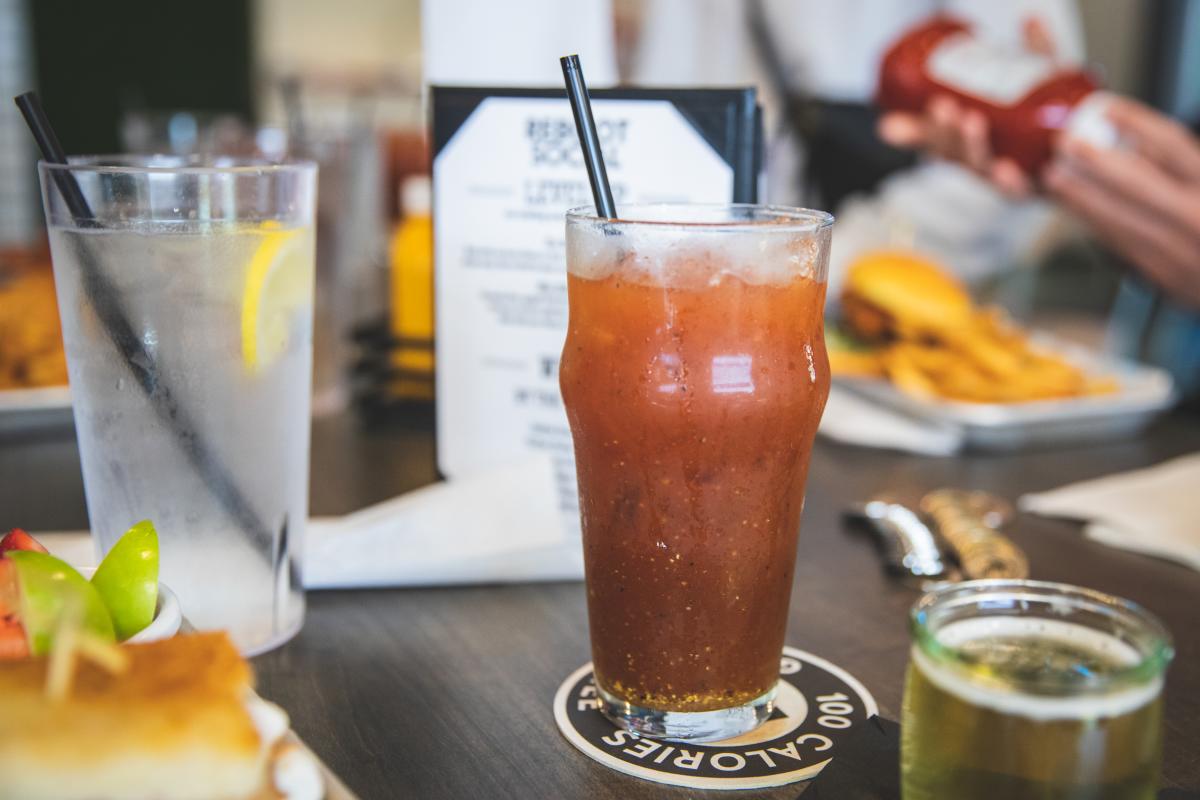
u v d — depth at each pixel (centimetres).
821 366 45
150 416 49
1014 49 101
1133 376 97
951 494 73
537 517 60
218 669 37
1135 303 163
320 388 93
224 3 341
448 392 65
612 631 46
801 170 159
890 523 67
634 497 44
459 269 64
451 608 58
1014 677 38
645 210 48
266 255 49
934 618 41
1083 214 107
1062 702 37
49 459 78
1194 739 48
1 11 325
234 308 49
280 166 51
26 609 40
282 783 37
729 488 44
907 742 40
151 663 37
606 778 45
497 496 60
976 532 65
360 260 117
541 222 62
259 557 52
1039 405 85
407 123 199
